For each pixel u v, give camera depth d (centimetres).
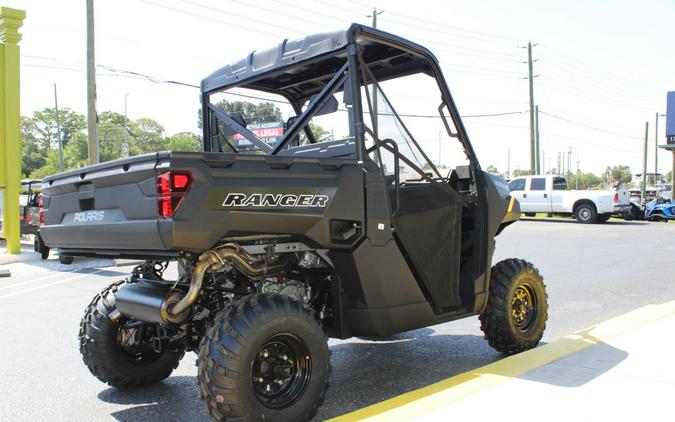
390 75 500
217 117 539
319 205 372
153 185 326
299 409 349
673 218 2561
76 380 493
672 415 336
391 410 346
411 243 438
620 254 1369
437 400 362
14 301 880
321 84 500
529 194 2553
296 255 406
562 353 461
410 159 453
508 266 517
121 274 1181
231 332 329
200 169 328
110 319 433
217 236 332
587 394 370
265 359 347
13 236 1503
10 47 1519
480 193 495
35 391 464
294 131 437
